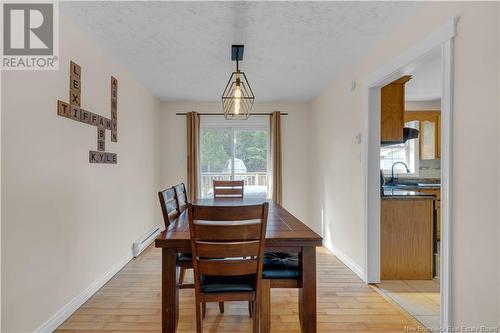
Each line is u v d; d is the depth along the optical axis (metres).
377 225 2.90
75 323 2.16
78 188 2.41
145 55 3.00
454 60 1.76
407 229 3.01
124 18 2.25
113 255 3.11
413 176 5.15
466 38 1.67
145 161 4.25
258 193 5.22
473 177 1.62
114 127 3.13
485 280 1.55
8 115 1.70
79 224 2.42
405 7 2.08
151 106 4.55
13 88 1.74
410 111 4.99
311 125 5.06
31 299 1.86
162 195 2.30
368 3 2.05
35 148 1.90
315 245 1.76
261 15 2.22
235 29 2.44
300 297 1.89
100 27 2.39
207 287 1.72
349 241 3.36
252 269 1.69
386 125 3.06
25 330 1.81
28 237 1.84
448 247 1.78
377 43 2.71
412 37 2.20
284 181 5.18
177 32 2.49
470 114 1.64
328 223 4.15
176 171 5.11
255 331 1.75
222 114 5.14
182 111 5.14
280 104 5.19
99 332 2.04
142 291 2.71
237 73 2.82
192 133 4.96
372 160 2.89
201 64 3.28
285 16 2.23
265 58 3.10
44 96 1.99
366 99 2.90
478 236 1.59
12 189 1.72
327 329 2.09
